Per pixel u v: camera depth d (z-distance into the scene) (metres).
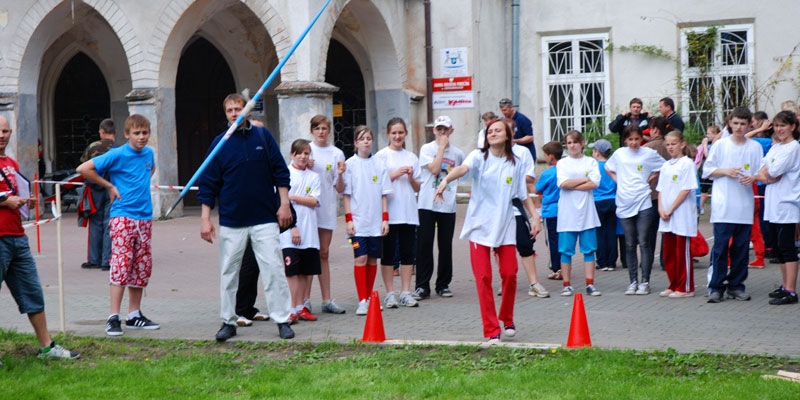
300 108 17.67
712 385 5.92
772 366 6.48
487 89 20.73
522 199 7.80
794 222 9.27
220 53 22.75
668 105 13.99
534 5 21.41
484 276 7.60
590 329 8.20
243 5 20.36
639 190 10.28
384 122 20.47
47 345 7.30
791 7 19.73
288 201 8.13
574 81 21.31
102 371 6.75
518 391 5.87
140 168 8.56
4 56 19.33
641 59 20.78
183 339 7.97
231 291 7.96
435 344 7.42
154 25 18.75
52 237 16.61
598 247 12.07
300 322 8.92
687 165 9.89
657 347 7.26
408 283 9.77
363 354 7.17
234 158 7.94
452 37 20.06
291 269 8.89
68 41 22.12
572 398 5.67
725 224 9.47
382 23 19.70
